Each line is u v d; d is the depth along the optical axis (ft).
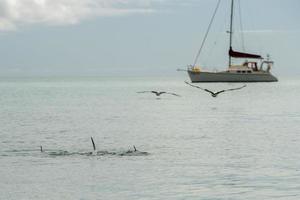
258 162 227.81
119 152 249.96
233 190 181.57
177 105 612.70
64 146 273.13
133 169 211.41
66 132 337.72
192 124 391.04
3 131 343.26
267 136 315.58
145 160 230.07
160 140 298.35
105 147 269.44
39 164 219.82
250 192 179.01
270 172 207.51
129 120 424.87
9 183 190.39
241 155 245.24
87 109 548.31
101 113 495.41
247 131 342.85
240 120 422.00
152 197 173.78
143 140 298.56
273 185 187.62
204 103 645.92
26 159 231.09
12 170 209.36
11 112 508.53
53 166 216.13
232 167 216.74
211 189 182.70
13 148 265.34
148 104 631.15
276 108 553.64
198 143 285.23
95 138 307.37
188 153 249.75
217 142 289.12
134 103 652.48
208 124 390.83
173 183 189.57
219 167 216.54
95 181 192.24
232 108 558.97
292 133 329.52
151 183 190.08
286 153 250.78
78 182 191.31
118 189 182.29
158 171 207.72
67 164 219.82
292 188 183.93
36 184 188.34
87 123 399.65
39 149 261.44
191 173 205.46
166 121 415.85
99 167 214.28
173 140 297.94
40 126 375.66
